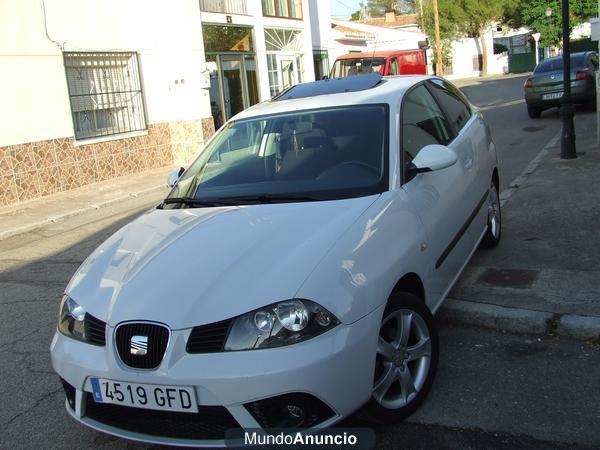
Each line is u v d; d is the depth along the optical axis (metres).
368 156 3.89
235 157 4.36
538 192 7.82
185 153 14.82
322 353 2.73
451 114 5.19
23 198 11.27
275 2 19.36
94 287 3.24
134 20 13.77
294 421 2.79
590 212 6.65
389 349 3.18
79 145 12.35
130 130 13.79
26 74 11.26
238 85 17.45
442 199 4.09
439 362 3.99
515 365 3.87
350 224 3.24
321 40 24.47
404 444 3.16
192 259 3.16
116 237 3.84
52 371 4.39
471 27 50.12
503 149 11.93
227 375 2.67
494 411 3.38
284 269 2.91
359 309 2.91
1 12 10.79
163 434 2.88
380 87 4.61
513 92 26.45
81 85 12.61
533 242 5.93
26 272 7.16
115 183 12.71
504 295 4.69
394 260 3.25
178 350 2.76
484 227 5.40
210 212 3.78
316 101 4.55
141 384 2.80
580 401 3.40
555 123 14.97
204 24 15.88
